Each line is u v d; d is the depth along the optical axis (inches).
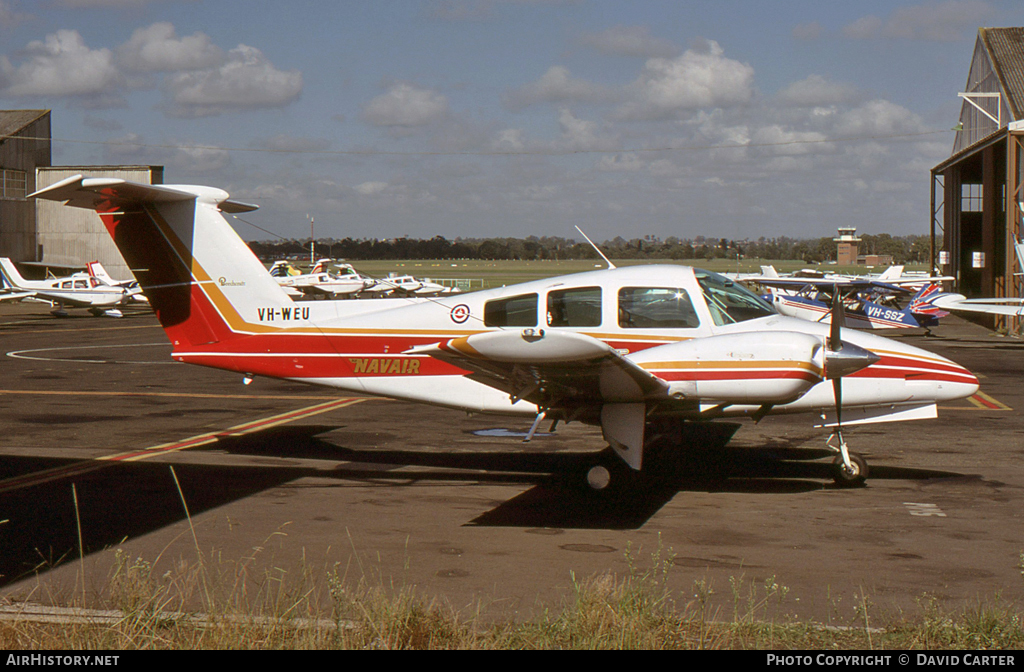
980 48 1579.7
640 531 241.8
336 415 456.1
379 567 208.8
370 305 331.0
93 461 336.2
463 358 252.4
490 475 316.5
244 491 289.3
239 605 177.2
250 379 343.3
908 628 163.3
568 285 310.7
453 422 434.9
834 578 200.1
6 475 309.9
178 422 431.5
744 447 367.2
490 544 229.1
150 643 150.3
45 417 444.8
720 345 270.5
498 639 153.8
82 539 230.1
